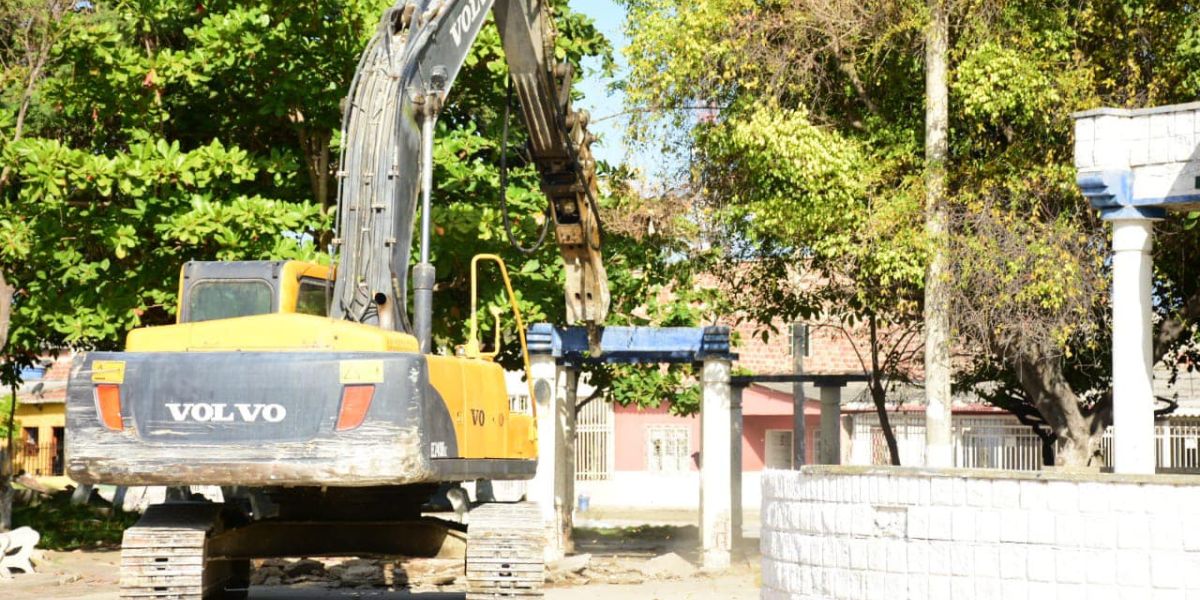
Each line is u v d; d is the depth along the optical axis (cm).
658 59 1909
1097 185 1543
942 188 1800
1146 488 860
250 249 1962
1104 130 1544
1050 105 1811
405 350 1144
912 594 946
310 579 1838
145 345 1119
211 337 1111
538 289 2184
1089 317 1819
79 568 1953
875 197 1858
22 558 1838
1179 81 1883
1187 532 848
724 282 2667
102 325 2062
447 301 2220
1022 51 1812
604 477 4144
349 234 1176
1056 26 1816
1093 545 873
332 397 1071
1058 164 1809
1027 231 1802
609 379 2812
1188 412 3253
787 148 1816
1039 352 1936
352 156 1190
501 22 1464
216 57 2064
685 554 2262
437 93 1212
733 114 1912
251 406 1075
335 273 1255
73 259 2064
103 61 2067
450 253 2088
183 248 2109
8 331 2128
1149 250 1560
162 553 1181
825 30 1870
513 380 3694
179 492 1338
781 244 2022
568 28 2320
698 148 2000
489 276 2153
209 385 1080
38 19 2083
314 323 1108
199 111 2305
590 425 4156
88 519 2791
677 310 2450
